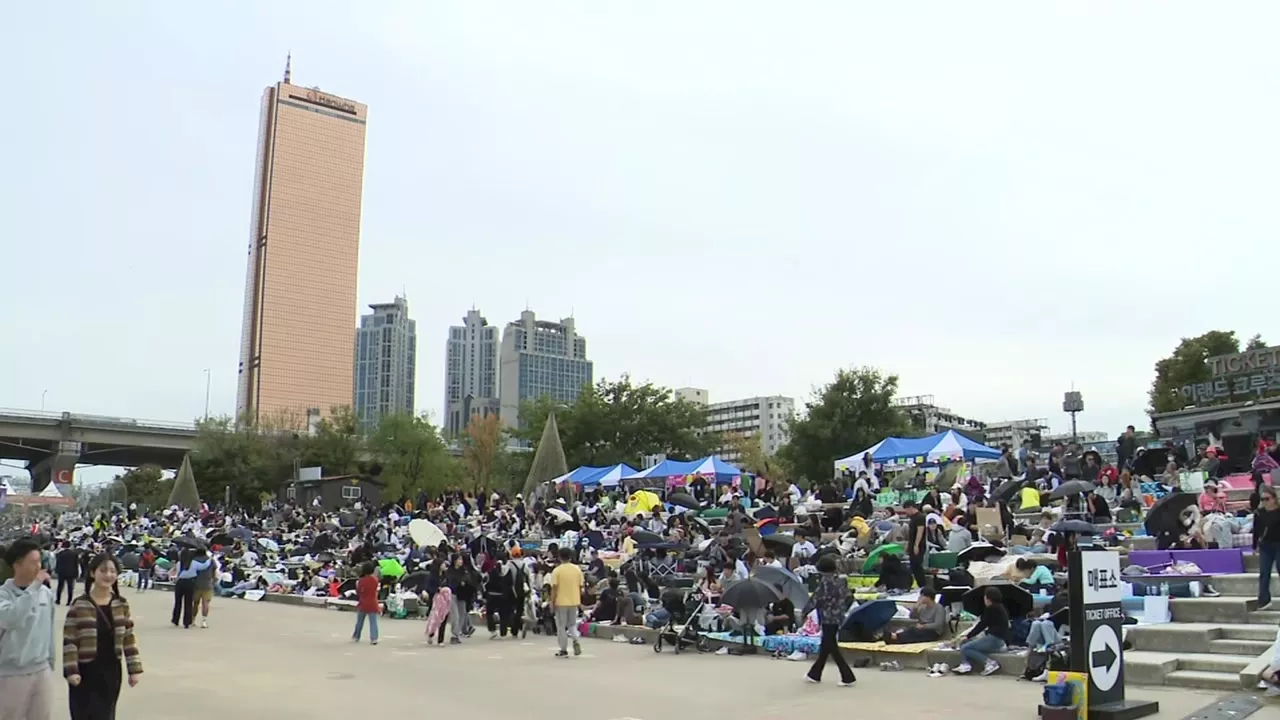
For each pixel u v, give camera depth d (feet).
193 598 76.43
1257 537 50.57
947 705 38.01
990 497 96.37
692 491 135.44
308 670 51.01
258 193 592.60
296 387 569.23
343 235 604.08
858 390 212.43
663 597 65.00
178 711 38.45
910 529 68.39
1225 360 147.02
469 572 66.28
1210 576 54.90
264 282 572.51
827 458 210.59
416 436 271.28
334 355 586.45
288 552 134.51
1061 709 32.81
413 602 86.33
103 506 269.85
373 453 281.33
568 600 57.57
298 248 585.22
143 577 120.98
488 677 48.06
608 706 39.22
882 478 129.18
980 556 66.23
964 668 46.26
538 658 56.29
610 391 258.16
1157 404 207.10
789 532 94.43
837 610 44.75
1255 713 34.01
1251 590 53.16
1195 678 40.29
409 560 106.73
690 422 256.93
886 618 52.70
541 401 265.75
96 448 374.63
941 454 113.60
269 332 566.36
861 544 84.12
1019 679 44.24
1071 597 33.83
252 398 562.25
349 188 613.52
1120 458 100.68
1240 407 117.50
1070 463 98.37
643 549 90.53
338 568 109.60
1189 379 204.23
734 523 93.20
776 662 52.85
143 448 362.94
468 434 289.12
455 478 275.39
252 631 73.36
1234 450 102.58
